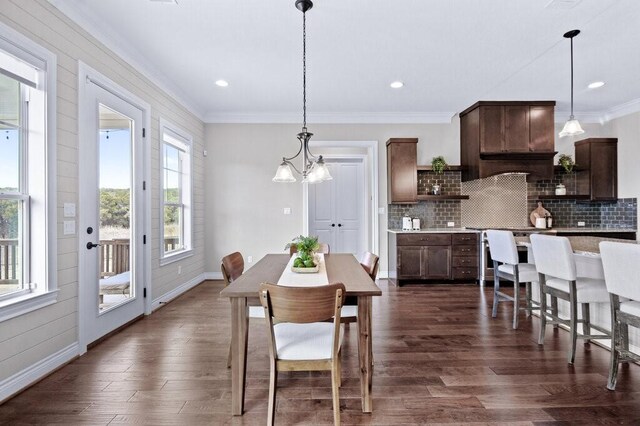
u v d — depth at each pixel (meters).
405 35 3.09
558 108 5.41
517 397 2.02
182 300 4.22
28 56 2.12
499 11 2.73
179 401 1.98
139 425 1.77
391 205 5.59
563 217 5.62
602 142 5.36
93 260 2.79
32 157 2.24
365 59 3.59
